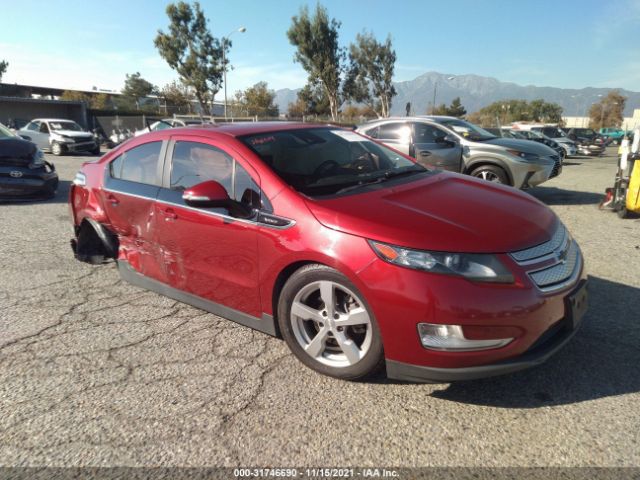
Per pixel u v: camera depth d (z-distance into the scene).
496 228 2.52
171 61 43.56
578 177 12.52
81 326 3.57
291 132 3.54
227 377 2.84
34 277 4.62
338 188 2.98
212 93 44.84
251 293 3.02
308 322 2.86
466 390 2.65
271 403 2.57
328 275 2.57
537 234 2.56
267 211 2.85
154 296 4.14
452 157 8.16
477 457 2.13
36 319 3.70
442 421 2.39
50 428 2.42
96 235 4.74
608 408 2.45
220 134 3.35
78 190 4.54
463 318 2.26
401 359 2.43
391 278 2.35
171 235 3.46
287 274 2.85
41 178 8.50
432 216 2.59
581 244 5.45
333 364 2.74
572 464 2.07
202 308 3.45
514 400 2.54
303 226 2.66
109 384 2.79
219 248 3.12
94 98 56.25
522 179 7.77
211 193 2.85
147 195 3.65
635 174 6.51
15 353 3.18
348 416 2.45
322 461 2.14
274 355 3.08
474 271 2.29
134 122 33.12
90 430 2.39
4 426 2.44
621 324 3.35
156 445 2.27
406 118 8.76
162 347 3.22
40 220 7.02
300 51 46.69
